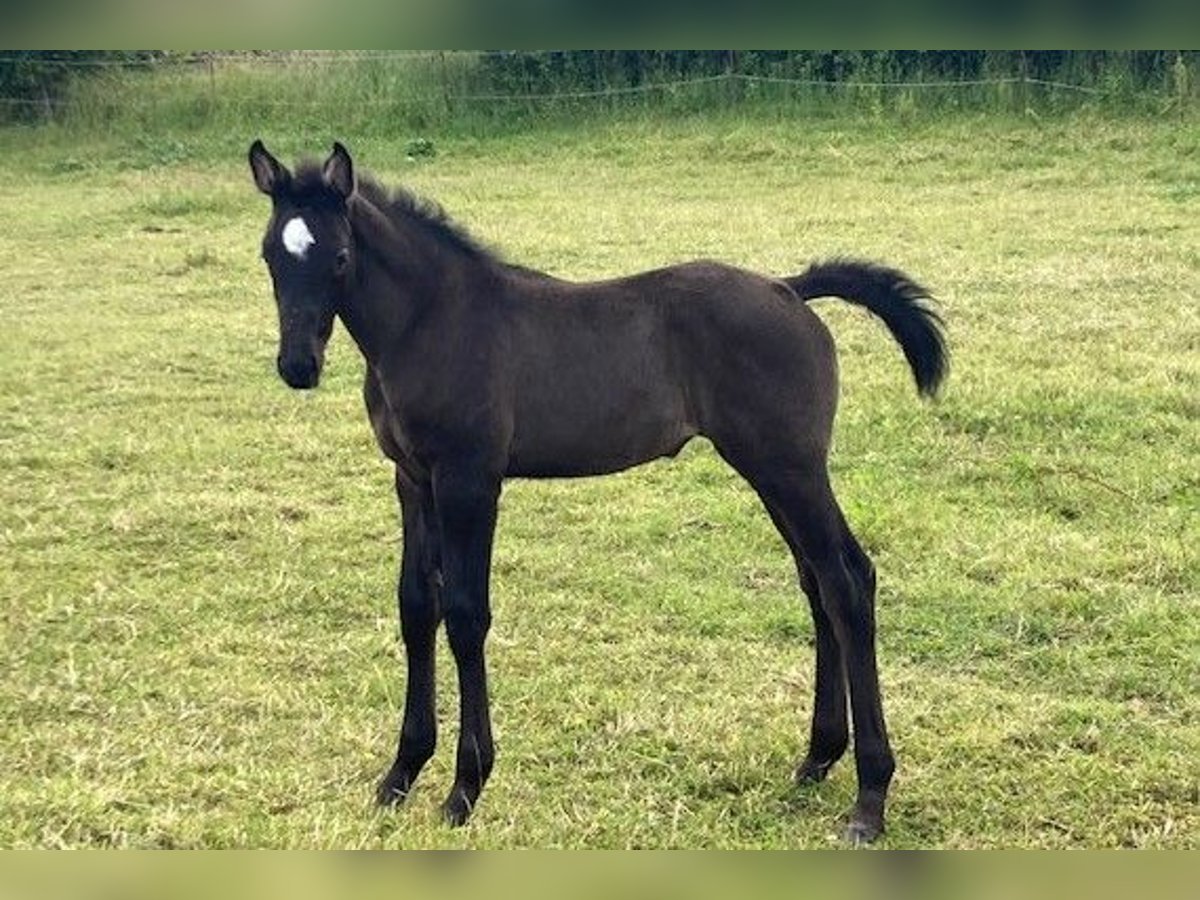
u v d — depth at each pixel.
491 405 4.98
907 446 8.53
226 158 20.27
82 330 11.82
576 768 5.37
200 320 12.07
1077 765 5.23
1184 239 13.41
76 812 4.93
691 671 6.09
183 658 6.31
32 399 10.09
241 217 16.58
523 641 6.42
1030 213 14.91
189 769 5.34
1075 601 6.51
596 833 4.91
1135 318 10.85
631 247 13.74
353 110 21.67
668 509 7.91
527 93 21.89
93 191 18.55
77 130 21.77
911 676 5.99
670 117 20.92
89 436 9.30
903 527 7.37
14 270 14.20
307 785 5.21
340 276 4.81
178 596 6.96
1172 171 16.77
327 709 5.84
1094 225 14.16
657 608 6.73
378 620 6.71
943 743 5.42
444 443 4.98
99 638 6.56
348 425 9.45
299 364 4.72
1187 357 9.79
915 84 20.20
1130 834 4.84
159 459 8.88
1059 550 7.06
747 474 5.08
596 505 8.02
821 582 5.00
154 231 16.03
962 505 7.77
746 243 13.82
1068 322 10.80
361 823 4.95
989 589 6.71
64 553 7.52
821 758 5.26
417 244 5.01
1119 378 9.41
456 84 22.06
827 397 5.11
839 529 5.05
